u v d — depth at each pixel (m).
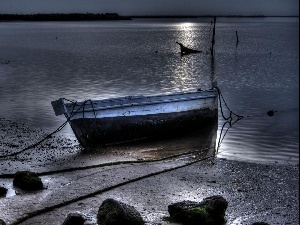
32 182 10.58
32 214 9.11
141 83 32.03
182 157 14.41
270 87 30.89
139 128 16.84
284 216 9.48
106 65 44.81
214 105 19.28
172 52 62.38
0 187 10.34
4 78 33.72
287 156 14.48
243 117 21.19
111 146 15.99
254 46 73.75
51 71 38.94
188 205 9.16
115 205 8.64
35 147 14.86
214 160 13.98
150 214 9.37
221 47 71.50
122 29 164.88
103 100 15.86
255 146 15.74
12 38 94.25
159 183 11.50
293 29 164.25
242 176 12.27
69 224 8.33
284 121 20.11
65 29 156.50
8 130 17.20
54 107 14.91
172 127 17.89
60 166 12.55
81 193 10.38
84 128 15.36
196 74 38.19
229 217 9.38
